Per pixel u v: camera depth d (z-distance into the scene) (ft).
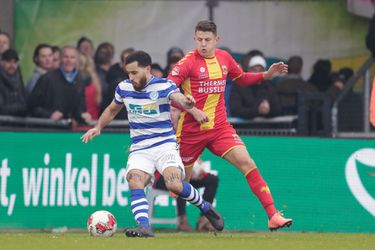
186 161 113.50
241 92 158.81
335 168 142.20
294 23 179.22
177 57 162.30
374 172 142.61
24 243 94.63
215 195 138.62
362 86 167.32
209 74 109.91
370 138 142.92
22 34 170.09
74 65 164.04
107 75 167.53
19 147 134.21
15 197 133.80
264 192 111.55
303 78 178.91
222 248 88.79
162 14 175.01
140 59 100.68
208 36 109.09
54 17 171.22
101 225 106.32
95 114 168.86
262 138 140.56
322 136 146.10
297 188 141.28
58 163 135.54
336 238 113.70
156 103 101.60
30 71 169.48
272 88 161.27
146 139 102.68
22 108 159.63
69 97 162.09
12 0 169.17
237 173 139.33
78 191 136.15
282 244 96.12
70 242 94.94
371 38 165.78
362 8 178.29
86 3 172.04
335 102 163.12
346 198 142.31
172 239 99.50
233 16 177.58
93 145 136.77
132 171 102.17
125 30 173.47
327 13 179.22
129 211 137.08
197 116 105.19
